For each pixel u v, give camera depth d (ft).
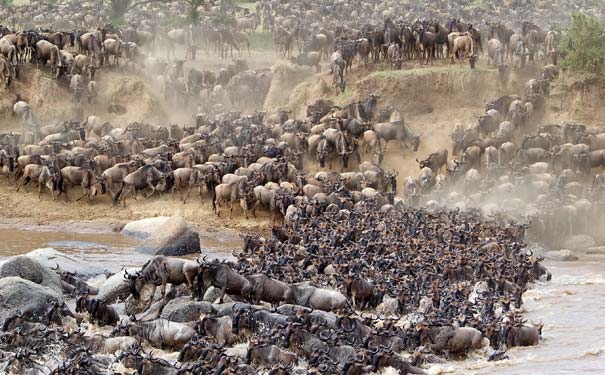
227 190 584.81
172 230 503.20
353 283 368.27
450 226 498.28
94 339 301.63
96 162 623.77
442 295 367.25
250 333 309.42
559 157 653.71
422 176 637.71
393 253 426.10
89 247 515.50
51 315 327.47
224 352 281.13
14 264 370.73
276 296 351.05
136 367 275.39
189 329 308.60
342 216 529.86
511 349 323.57
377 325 330.13
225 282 342.85
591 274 483.10
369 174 632.79
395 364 285.23
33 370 279.69
